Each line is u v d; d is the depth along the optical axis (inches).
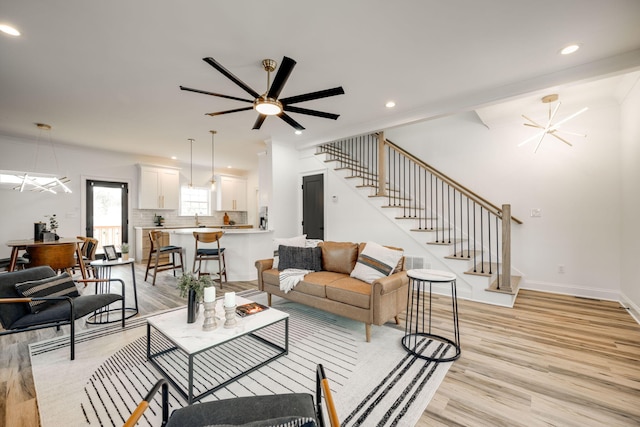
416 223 171.6
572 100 140.9
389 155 219.3
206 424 40.5
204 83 118.3
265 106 99.8
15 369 79.0
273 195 210.4
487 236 177.6
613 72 100.5
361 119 168.1
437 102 141.4
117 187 252.4
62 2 71.9
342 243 135.4
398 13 78.2
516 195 168.1
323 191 216.1
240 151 247.3
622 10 75.9
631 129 125.2
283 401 45.4
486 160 178.1
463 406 64.2
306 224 226.1
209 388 71.1
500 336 100.6
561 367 80.4
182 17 78.7
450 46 94.0
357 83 120.6
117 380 74.3
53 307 88.5
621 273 138.6
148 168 262.4
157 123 169.5
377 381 74.1
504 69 108.9
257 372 78.7
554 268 157.1
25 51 94.3
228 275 189.6
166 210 287.9
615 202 141.7
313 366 81.8
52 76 111.4
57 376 75.7
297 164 229.8
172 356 87.0
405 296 113.4
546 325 110.4
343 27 84.3
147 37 87.7
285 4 74.4
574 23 81.8
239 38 89.0
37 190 210.4
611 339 97.8
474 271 148.8
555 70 109.7
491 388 70.8
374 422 59.5
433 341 97.1
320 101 140.6
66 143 215.2
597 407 63.7
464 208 185.5
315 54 98.5
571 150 152.6
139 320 116.2
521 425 58.4
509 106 146.6
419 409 63.3
